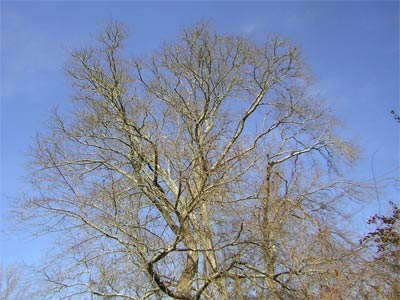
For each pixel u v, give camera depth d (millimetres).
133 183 13430
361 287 9289
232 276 10375
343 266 9484
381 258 9648
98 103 16156
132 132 14984
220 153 12891
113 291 11305
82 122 15617
